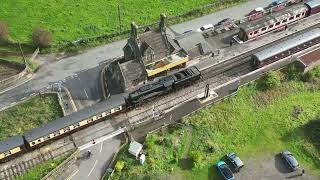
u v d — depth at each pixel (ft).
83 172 271.90
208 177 276.00
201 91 320.91
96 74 336.49
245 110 313.53
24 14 387.14
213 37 365.20
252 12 387.14
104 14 389.39
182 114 304.50
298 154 291.58
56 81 330.75
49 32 355.56
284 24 371.56
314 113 315.58
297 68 334.85
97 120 294.87
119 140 289.12
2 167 272.72
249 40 361.71
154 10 394.32
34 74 336.08
